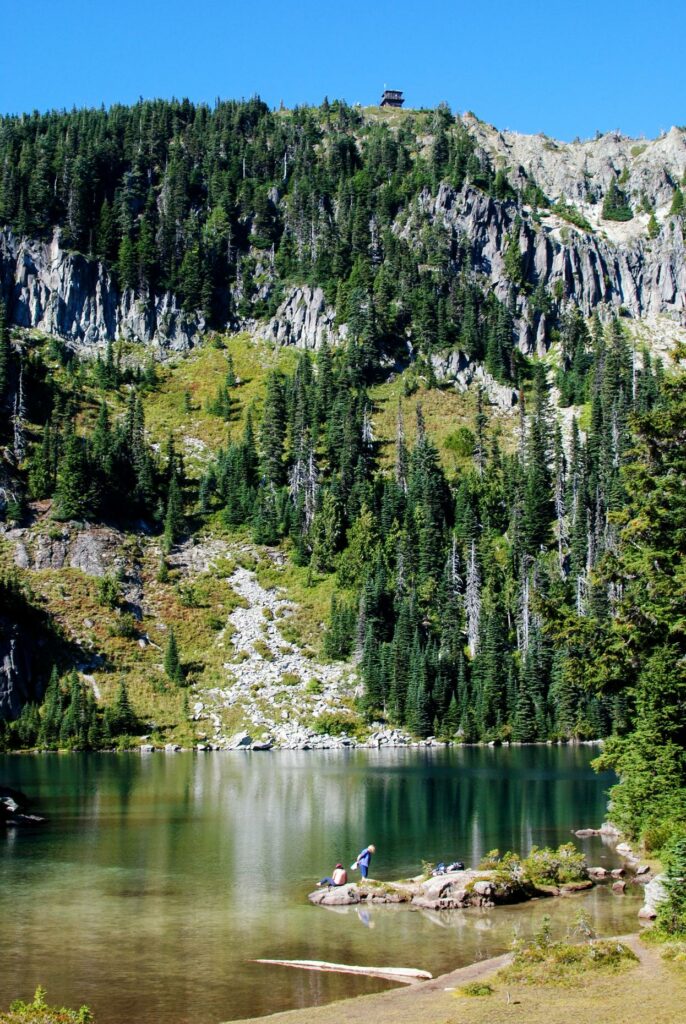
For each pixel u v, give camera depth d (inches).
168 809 2383.1
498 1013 839.1
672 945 1037.8
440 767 3403.1
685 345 2006.6
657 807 1754.4
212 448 7145.7
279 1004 917.8
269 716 4429.1
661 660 1750.7
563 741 4653.1
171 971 1036.5
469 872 1460.4
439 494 6097.4
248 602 5378.9
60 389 7352.4
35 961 1079.0
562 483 6402.6
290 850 1828.2
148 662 4687.5
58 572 5236.2
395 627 4982.8
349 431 6535.4
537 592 2021.4
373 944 1154.0
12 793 2401.6
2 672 4237.2
